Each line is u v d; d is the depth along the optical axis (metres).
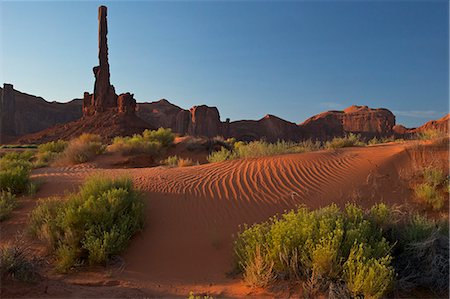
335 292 4.82
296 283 5.28
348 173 10.42
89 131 93.88
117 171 12.80
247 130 147.75
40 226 7.42
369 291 4.71
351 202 8.92
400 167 10.22
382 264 5.00
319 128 153.88
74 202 7.72
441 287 5.29
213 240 7.36
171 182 10.32
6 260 5.13
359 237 5.58
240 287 5.54
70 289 5.18
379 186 9.45
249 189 9.70
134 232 7.41
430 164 9.76
